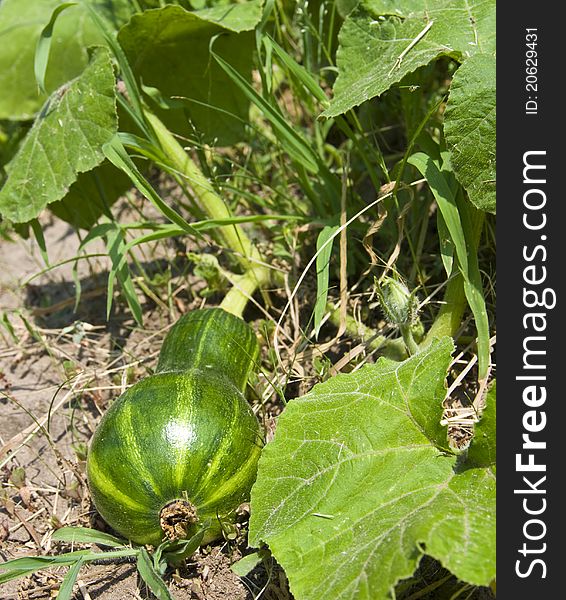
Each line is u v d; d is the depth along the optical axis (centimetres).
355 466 84
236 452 86
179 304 119
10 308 126
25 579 91
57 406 109
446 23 97
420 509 78
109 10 125
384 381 88
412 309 92
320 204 114
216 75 119
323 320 104
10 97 127
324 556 79
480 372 90
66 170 104
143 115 111
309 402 88
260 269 114
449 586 83
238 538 90
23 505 99
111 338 117
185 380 89
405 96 109
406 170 109
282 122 109
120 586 89
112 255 106
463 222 96
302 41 124
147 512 84
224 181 124
